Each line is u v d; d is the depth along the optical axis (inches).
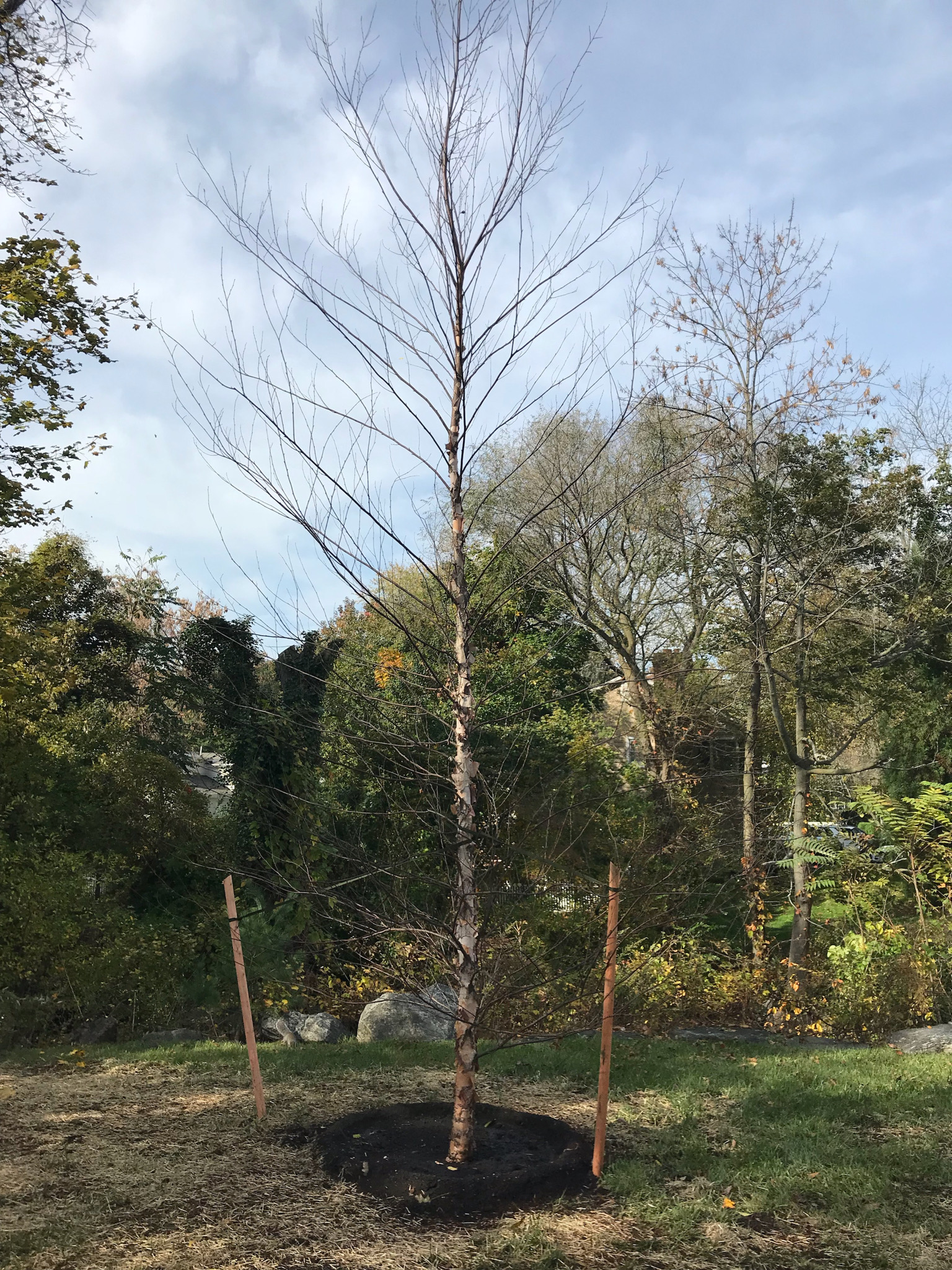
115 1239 162.9
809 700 538.9
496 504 482.9
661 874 238.7
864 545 463.2
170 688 533.6
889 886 473.7
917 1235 166.1
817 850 455.2
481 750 213.8
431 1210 176.4
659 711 487.2
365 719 215.2
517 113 190.5
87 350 450.3
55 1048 346.9
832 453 462.3
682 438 454.0
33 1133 222.2
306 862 229.0
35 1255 156.6
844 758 713.6
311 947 434.3
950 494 474.0
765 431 477.7
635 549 582.9
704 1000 413.4
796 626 489.4
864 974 408.8
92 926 422.3
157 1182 189.5
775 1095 254.2
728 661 557.0
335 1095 256.4
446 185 190.9
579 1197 184.4
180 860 473.4
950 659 502.6
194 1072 285.6
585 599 581.0
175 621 674.2
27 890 395.5
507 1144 209.8
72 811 474.0
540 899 321.7
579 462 473.1
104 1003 397.4
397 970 219.8
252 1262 154.9
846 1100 247.8
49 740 498.9
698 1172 197.9
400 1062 299.3
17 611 441.1
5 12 409.7
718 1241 164.7
